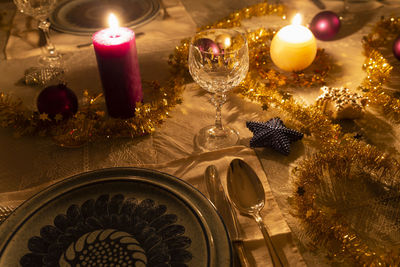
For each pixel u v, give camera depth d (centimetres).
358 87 81
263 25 103
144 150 74
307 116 76
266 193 65
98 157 73
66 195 61
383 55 92
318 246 59
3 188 69
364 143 73
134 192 61
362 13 104
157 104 79
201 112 81
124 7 106
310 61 86
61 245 57
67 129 75
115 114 79
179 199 59
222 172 68
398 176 67
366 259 57
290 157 71
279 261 56
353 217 63
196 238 56
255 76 88
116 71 74
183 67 89
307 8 107
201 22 104
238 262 56
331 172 68
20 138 76
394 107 77
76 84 87
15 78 89
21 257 56
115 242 57
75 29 100
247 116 80
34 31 102
